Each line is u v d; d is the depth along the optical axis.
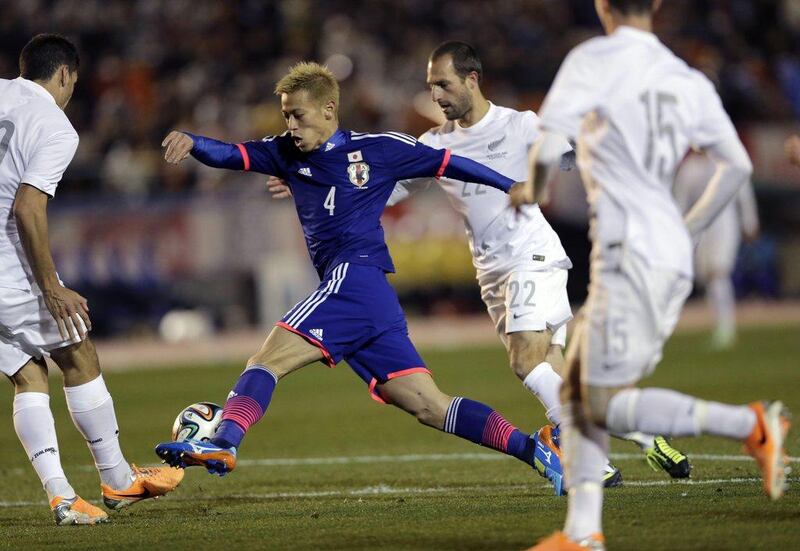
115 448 23.91
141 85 85.00
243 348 68.44
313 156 23.22
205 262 72.44
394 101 84.44
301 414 44.22
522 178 26.98
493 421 23.70
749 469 27.27
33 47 23.23
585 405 17.14
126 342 73.12
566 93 17.02
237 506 25.19
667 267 16.75
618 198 16.86
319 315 22.86
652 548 17.50
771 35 96.38
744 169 17.20
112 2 93.00
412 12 95.12
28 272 22.89
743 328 71.69
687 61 89.69
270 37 91.56
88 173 74.25
